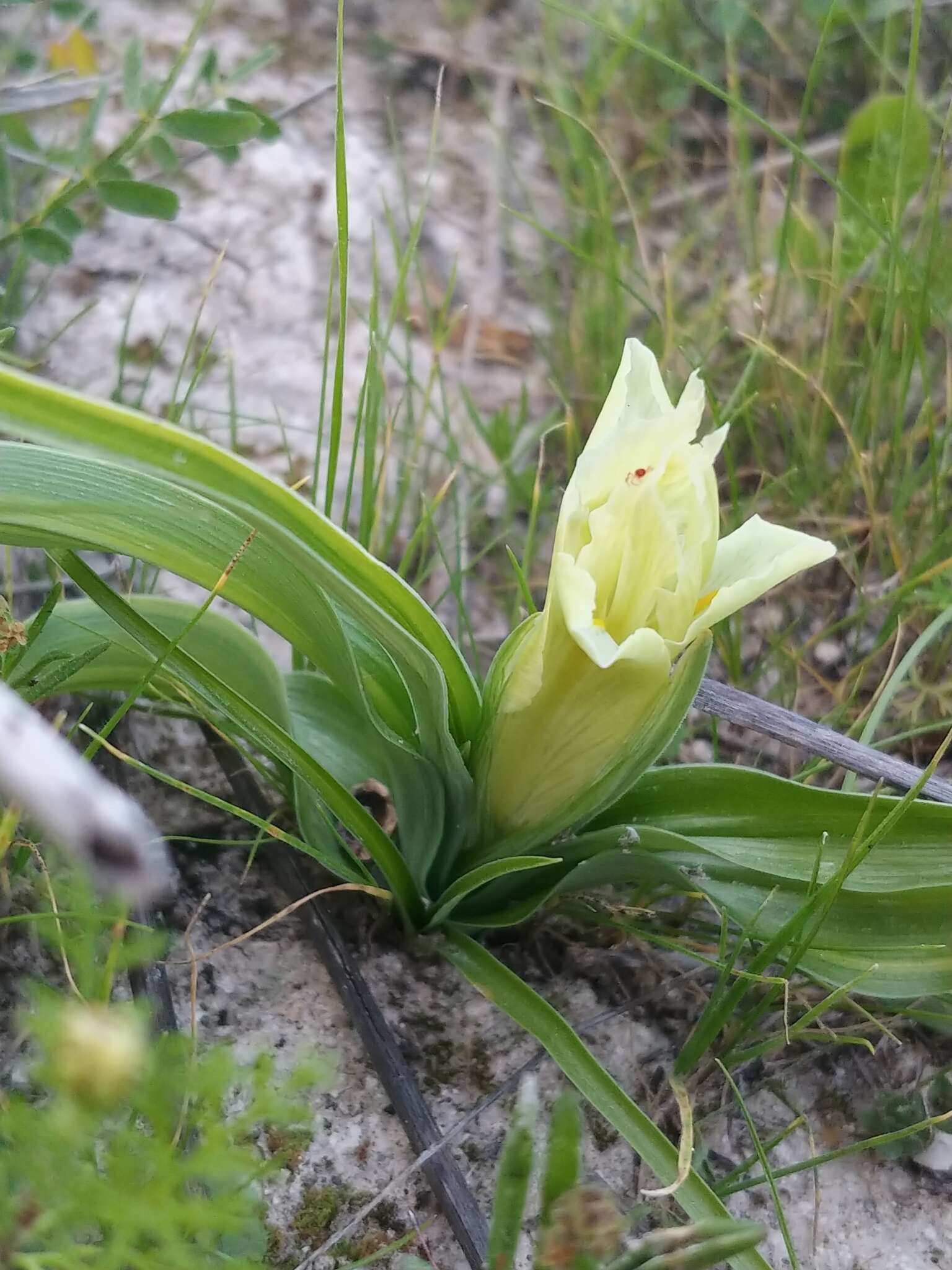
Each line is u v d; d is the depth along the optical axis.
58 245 0.19
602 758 0.13
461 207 0.28
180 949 0.16
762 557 0.13
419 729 0.14
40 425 0.10
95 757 0.17
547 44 0.30
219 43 0.29
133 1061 0.08
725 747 0.20
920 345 0.21
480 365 0.26
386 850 0.15
